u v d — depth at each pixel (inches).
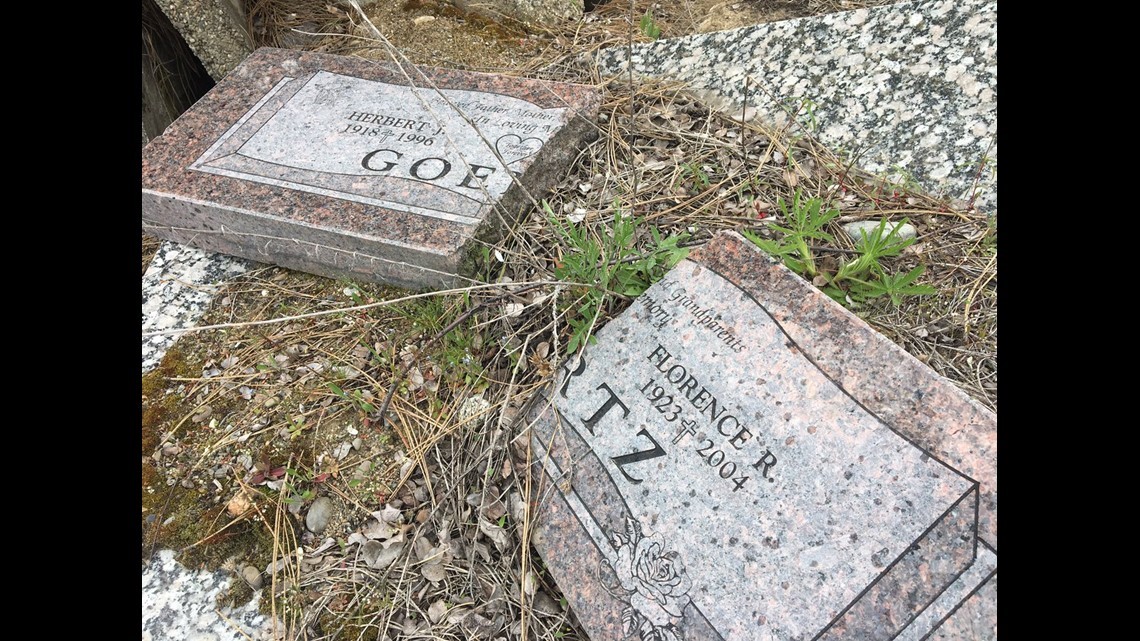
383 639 78.6
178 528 87.0
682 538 73.2
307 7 160.6
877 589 63.6
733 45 128.2
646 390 82.7
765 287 81.9
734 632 67.3
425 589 81.3
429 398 94.0
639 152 118.2
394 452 90.4
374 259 103.8
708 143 117.2
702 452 76.0
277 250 110.6
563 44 145.9
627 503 77.5
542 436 86.3
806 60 120.6
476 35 149.9
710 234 103.4
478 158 111.3
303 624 80.0
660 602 71.7
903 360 71.5
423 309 100.2
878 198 103.2
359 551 84.4
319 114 122.6
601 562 76.3
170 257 117.2
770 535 69.5
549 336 95.9
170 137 120.6
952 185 100.9
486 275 102.9
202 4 132.6
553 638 77.2
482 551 82.7
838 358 74.5
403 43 150.4
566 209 110.8
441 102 122.2
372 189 108.7
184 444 93.6
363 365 98.1
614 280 97.3
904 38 114.6
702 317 83.8
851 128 111.6
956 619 60.2
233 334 104.3
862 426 70.4
